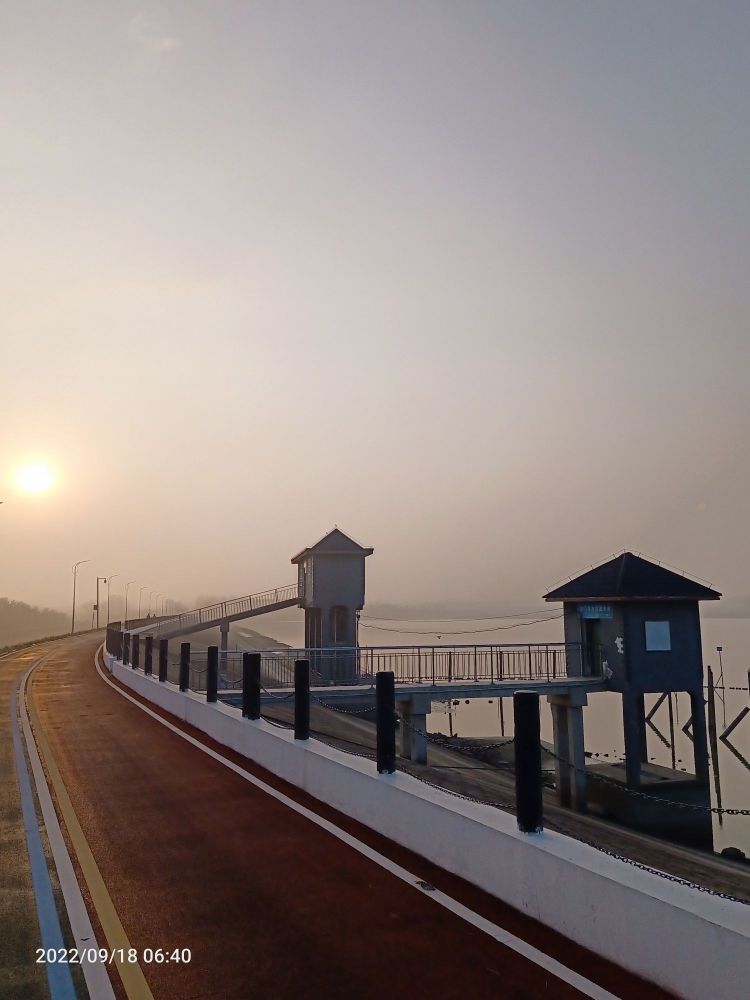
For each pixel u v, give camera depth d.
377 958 4.84
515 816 6.17
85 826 8.18
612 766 26.80
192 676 26.08
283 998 4.39
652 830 23.84
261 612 52.22
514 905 5.50
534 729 5.71
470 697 25.27
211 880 6.38
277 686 28.72
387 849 7.06
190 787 9.95
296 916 5.55
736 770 39.91
